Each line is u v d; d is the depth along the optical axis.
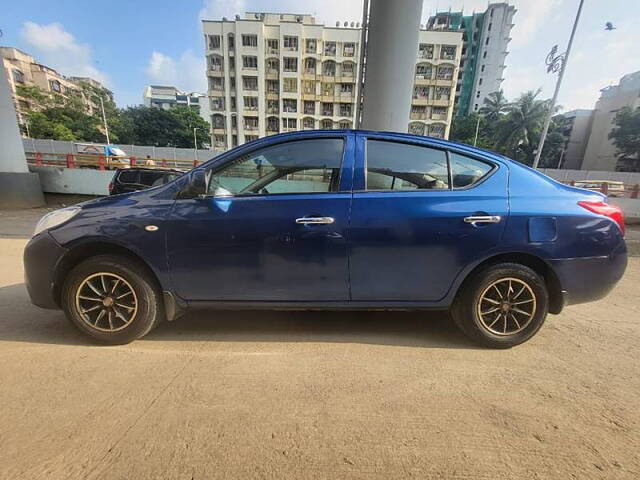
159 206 2.54
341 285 2.59
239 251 2.53
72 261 2.66
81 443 1.70
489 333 2.69
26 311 3.24
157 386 2.17
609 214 2.62
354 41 49.59
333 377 2.32
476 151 2.69
